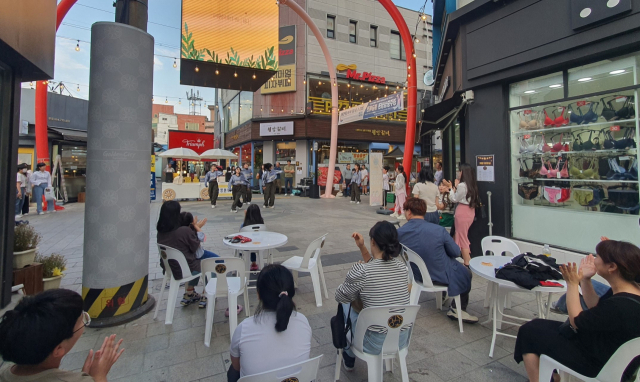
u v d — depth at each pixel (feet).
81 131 51.75
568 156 15.07
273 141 65.21
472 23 17.81
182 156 48.60
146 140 11.97
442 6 28.19
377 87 68.39
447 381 8.27
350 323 8.10
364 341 7.48
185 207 43.06
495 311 9.54
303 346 5.93
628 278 6.22
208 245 22.39
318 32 46.52
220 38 27.99
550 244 15.64
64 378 4.23
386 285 7.83
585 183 14.51
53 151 46.96
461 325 10.83
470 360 9.22
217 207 43.16
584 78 14.26
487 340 10.33
